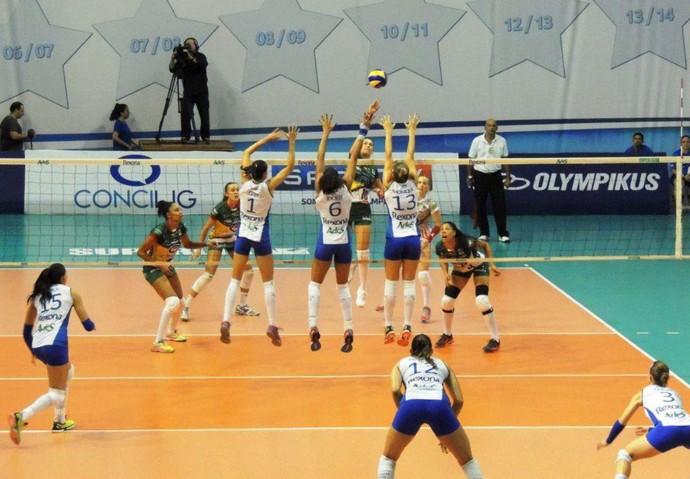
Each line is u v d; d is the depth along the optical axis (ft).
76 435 31.42
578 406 34.40
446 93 80.38
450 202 75.41
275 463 28.96
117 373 38.14
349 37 79.71
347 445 30.48
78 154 74.59
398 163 37.40
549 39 79.82
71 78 79.82
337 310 48.34
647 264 59.88
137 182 74.54
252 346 41.96
